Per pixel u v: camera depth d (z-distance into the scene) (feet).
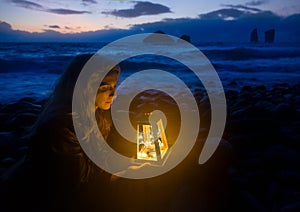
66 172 6.59
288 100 25.75
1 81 41.52
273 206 9.03
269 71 58.03
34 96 30.86
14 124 16.94
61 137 6.56
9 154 13.01
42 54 80.07
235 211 8.33
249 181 10.39
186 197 7.68
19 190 6.76
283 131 15.21
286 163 11.91
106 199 7.33
